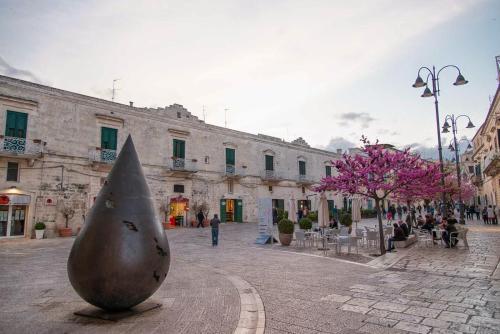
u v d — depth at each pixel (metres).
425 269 9.16
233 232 22.56
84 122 22.33
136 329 4.75
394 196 18.17
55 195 20.52
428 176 14.77
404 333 4.66
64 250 13.95
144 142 25.41
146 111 25.78
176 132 27.53
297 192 37.97
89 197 22.03
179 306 5.88
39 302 6.16
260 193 33.78
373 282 7.73
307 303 6.09
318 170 41.38
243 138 33.09
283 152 37.06
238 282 7.81
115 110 24.02
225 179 30.84
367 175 13.15
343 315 5.42
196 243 16.56
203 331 4.69
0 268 9.80
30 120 19.97
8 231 18.73
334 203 42.47
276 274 8.80
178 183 27.30
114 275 4.89
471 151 62.06
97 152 22.56
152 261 5.21
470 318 5.21
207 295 6.65
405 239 14.21
